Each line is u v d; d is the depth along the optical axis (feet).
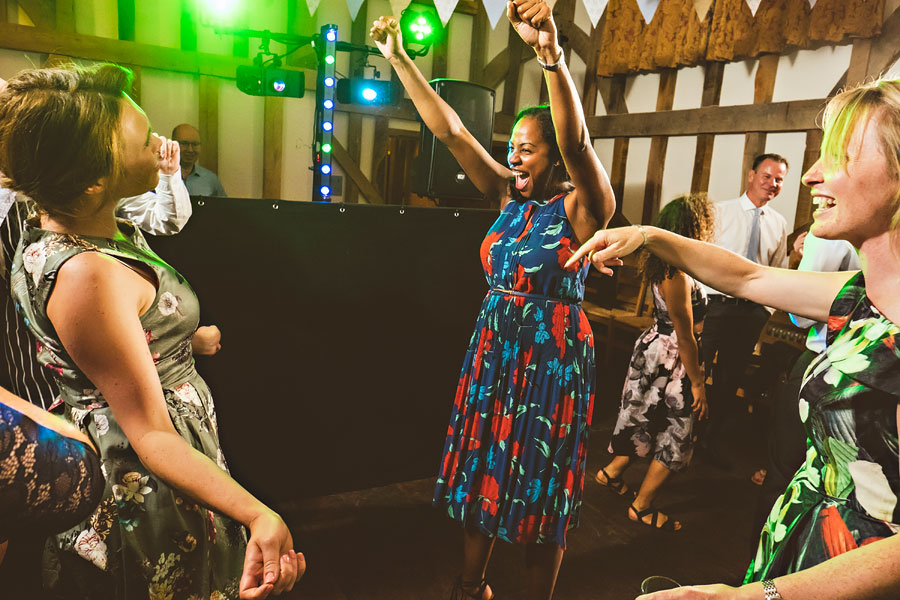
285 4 21.61
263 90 17.07
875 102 2.75
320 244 7.66
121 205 5.00
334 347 8.07
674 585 2.87
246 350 7.45
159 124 20.67
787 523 3.24
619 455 9.15
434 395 9.17
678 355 8.41
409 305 8.55
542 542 5.52
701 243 3.96
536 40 4.29
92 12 19.51
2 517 1.57
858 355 2.82
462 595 6.01
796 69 18.02
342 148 23.15
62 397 3.43
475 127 15.80
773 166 13.03
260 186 22.41
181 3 20.27
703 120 20.16
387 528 8.13
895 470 2.70
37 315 3.04
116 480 3.25
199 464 2.55
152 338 3.32
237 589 3.81
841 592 2.35
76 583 3.38
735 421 13.25
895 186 2.70
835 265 8.00
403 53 6.00
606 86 23.95
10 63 18.38
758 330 11.67
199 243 6.89
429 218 8.41
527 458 5.51
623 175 23.57
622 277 20.13
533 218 5.64
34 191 2.94
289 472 8.27
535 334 5.50
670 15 20.65
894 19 15.56
